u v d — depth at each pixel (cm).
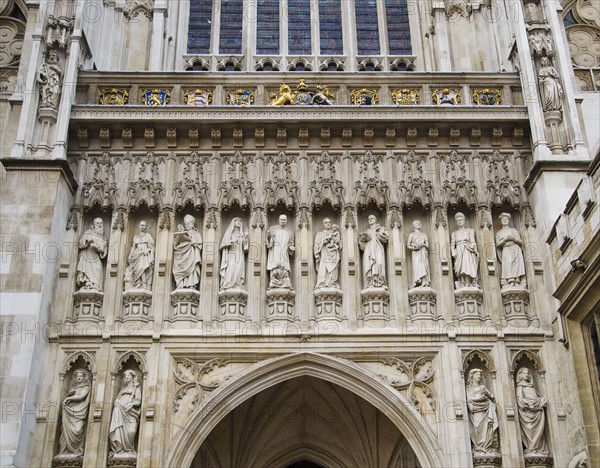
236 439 2155
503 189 2088
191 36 2759
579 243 1756
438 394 1866
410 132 2127
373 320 1934
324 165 2105
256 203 2056
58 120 2073
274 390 2100
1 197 1955
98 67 2433
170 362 1883
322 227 2055
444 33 2620
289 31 2780
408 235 2053
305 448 2216
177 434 1814
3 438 1688
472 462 1792
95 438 1792
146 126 2114
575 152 2072
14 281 1859
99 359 1875
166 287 1964
